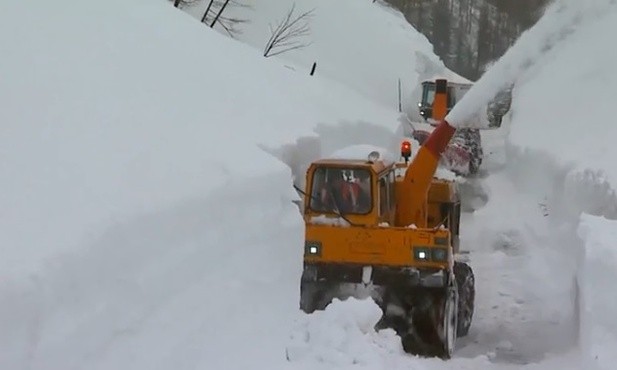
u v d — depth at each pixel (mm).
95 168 9922
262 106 21547
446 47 87062
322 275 13297
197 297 9250
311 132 21734
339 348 10211
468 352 13672
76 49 16031
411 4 81250
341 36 46531
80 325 7117
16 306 6410
